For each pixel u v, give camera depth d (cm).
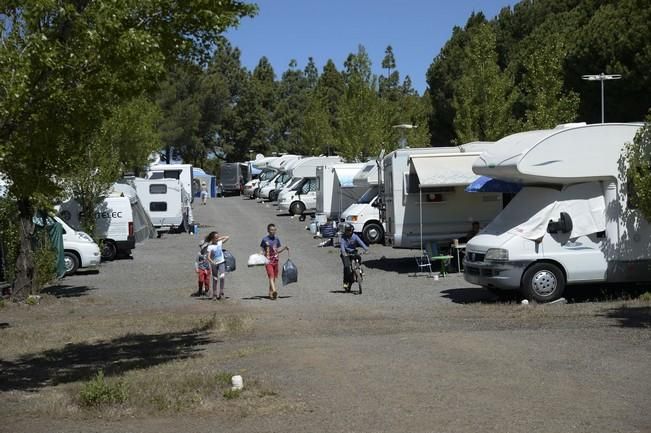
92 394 805
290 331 1289
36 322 1537
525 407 732
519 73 4125
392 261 2427
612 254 1518
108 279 2198
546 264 1505
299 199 4372
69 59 875
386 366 945
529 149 1507
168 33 955
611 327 1186
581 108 3388
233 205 5697
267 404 777
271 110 9406
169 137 6762
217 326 1373
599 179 1527
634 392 779
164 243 3262
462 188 2220
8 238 1853
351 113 4709
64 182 2427
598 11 3444
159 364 1054
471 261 1583
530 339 1098
